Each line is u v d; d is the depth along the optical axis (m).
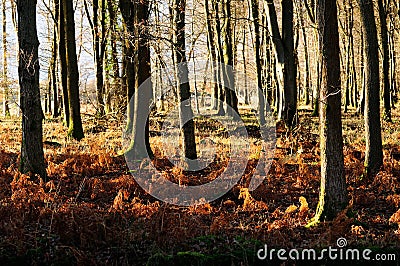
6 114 31.77
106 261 5.84
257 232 6.93
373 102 10.83
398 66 38.28
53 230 6.68
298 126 16.19
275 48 18.09
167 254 5.93
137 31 11.97
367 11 10.64
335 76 7.25
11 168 10.58
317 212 7.61
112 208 7.98
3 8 27.94
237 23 26.84
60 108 28.66
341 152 7.44
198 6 24.95
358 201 8.88
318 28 7.26
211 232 6.93
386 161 11.42
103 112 21.98
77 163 11.59
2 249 5.98
